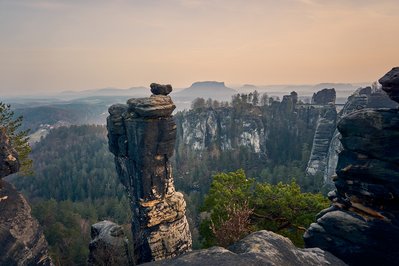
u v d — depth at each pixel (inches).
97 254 1343.5
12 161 730.2
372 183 647.1
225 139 7229.3
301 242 1108.5
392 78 647.8
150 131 1402.6
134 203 1520.7
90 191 5895.7
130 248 1579.7
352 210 687.7
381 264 619.2
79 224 3715.6
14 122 1146.7
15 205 738.8
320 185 4512.8
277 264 532.4
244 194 1150.3
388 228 617.0
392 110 652.1
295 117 7081.7
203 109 7554.1
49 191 6402.6
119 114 1509.6
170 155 1489.9
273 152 6658.5
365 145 661.9
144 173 1434.5
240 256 534.0
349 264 652.1
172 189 1536.7
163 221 1481.3
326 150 5319.9
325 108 6397.6
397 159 619.8
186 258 542.3
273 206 1131.9
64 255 2581.2
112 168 6919.3
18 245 665.0
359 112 689.6
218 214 1103.6
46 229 2962.6
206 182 5620.1
